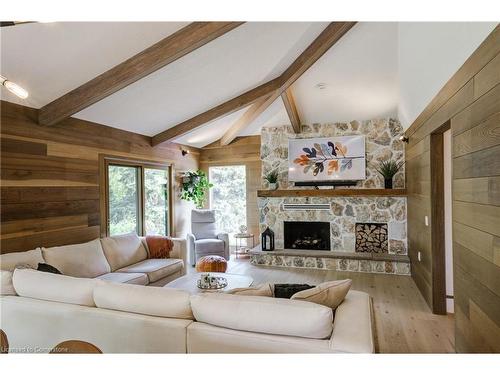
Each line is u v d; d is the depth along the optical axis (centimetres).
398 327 305
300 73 391
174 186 618
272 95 450
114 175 472
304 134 604
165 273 395
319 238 591
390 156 552
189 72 358
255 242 687
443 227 335
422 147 377
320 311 157
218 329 171
